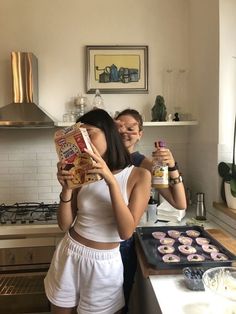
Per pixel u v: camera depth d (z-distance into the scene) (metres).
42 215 2.32
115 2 2.58
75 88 2.59
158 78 2.64
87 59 2.56
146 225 2.01
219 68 2.03
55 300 1.30
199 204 2.15
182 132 2.70
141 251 1.51
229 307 0.96
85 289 1.27
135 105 2.64
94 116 1.24
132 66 2.59
